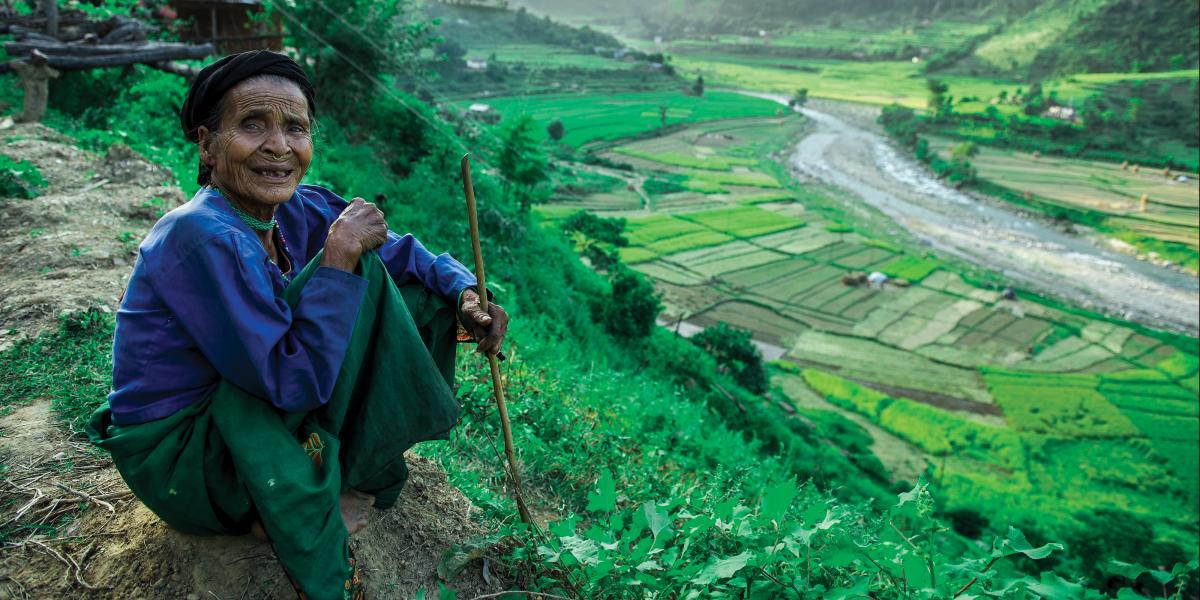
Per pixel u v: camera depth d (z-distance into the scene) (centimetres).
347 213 206
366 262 208
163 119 1118
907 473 4212
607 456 429
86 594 226
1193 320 7206
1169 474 4628
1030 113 17588
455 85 15362
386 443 224
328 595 198
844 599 226
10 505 259
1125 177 12950
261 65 204
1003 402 5444
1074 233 9894
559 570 261
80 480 274
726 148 14025
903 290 7619
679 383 2256
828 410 5091
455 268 247
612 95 18250
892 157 14138
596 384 660
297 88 213
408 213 1562
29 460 282
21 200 583
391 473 254
